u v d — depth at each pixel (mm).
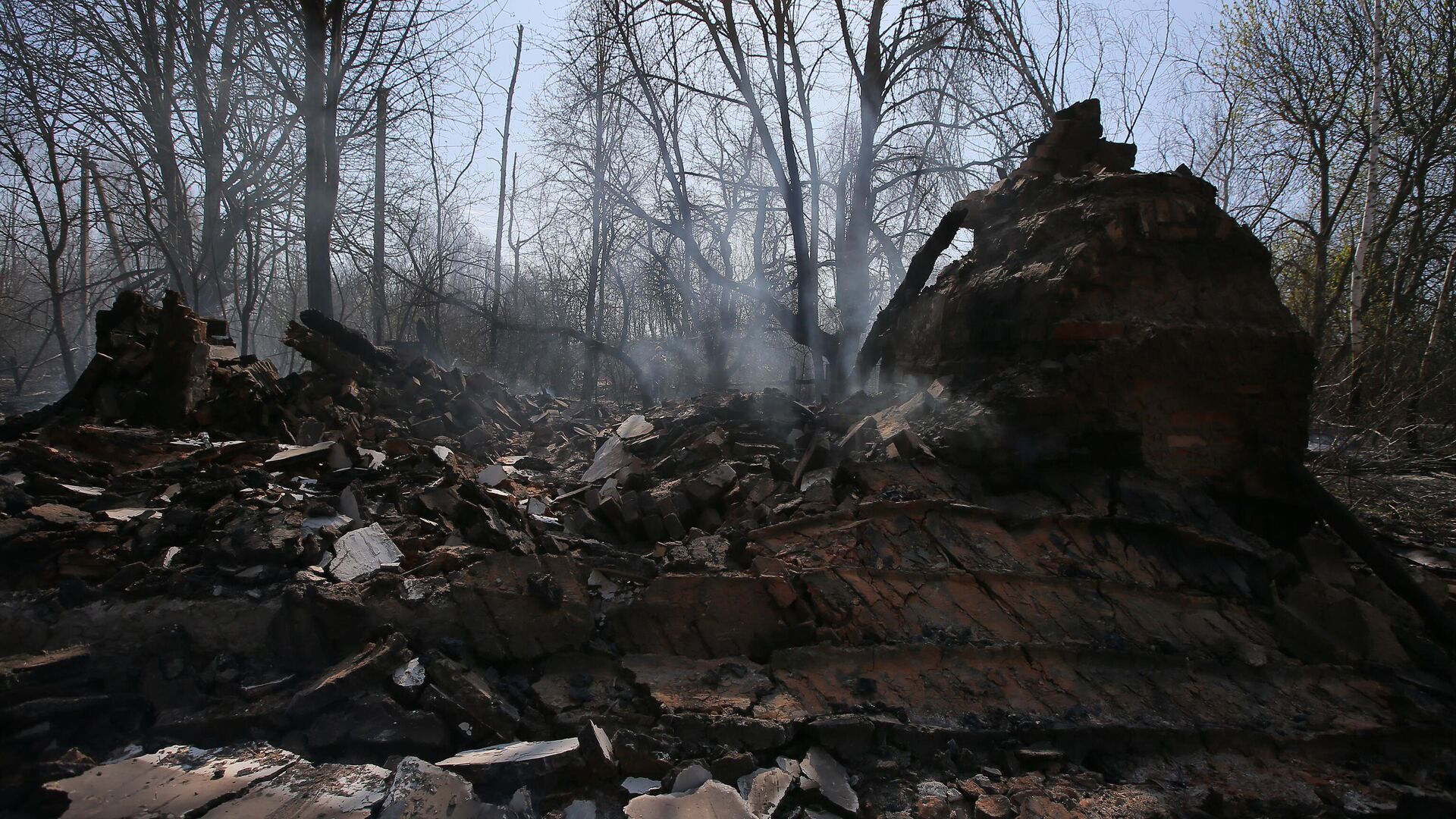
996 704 4301
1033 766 3975
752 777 3623
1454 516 9555
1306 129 17109
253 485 5512
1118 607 5062
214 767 3441
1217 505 6031
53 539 4496
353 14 13234
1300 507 6242
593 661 4336
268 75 13008
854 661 4355
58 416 6691
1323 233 16828
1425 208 17000
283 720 3742
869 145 13844
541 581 4418
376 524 5145
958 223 8398
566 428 9492
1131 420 5953
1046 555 5309
